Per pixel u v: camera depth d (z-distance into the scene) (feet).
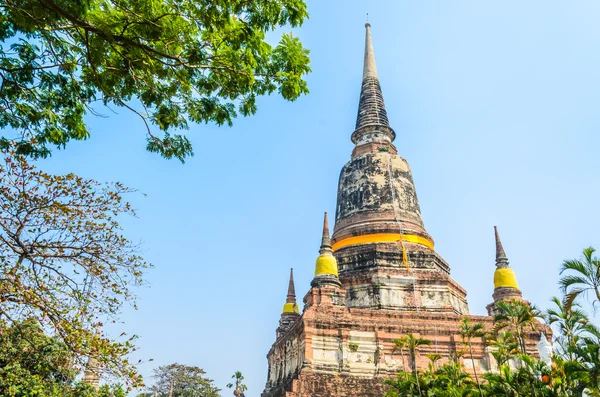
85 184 50.55
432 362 108.17
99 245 50.01
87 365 48.47
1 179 48.14
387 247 143.23
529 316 95.81
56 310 47.29
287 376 131.13
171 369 249.55
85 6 37.45
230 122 50.19
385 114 181.37
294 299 179.42
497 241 150.92
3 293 46.42
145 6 40.52
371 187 158.30
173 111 48.78
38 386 75.10
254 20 42.70
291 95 49.21
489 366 119.14
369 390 111.96
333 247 154.51
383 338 120.06
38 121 48.26
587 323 76.48
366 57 197.57
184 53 43.34
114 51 42.27
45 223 48.73
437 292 136.36
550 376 75.66
